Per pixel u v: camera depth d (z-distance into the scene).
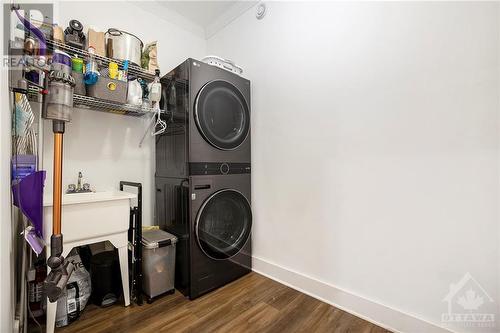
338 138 1.45
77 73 1.28
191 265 1.50
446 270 1.09
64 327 1.23
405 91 1.20
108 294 1.43
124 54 1.52
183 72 1.55
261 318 1.32
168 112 1.69
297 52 1.67
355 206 1.38
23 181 0.91
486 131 1.00
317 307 1.43
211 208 1.65
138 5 1.96
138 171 1.91
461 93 1.05
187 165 1.51
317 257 1.55
